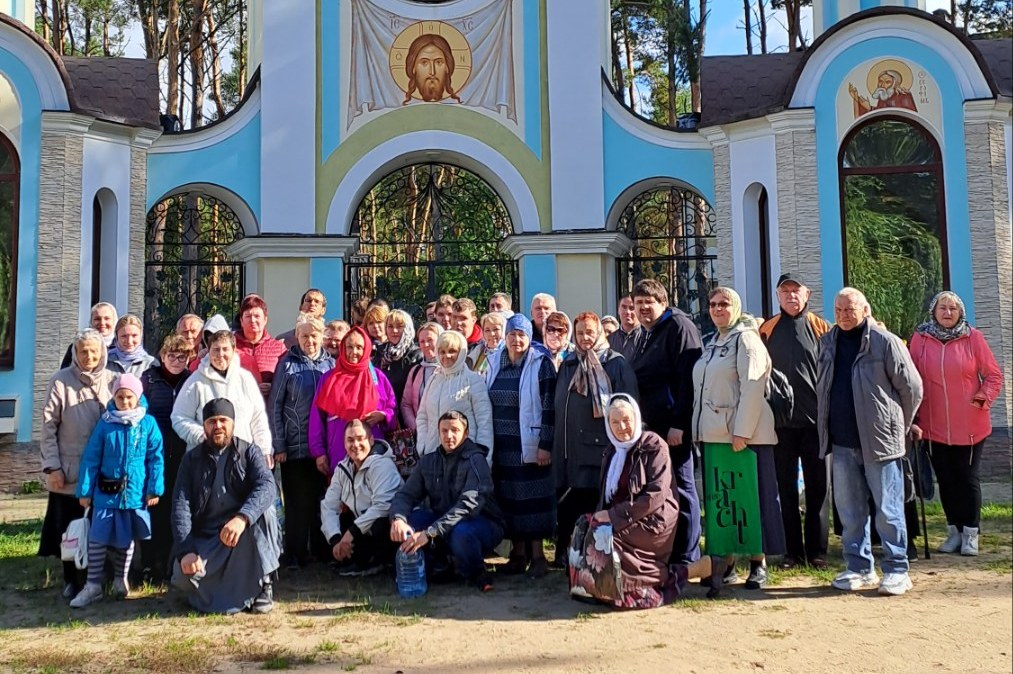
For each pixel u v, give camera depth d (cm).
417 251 1939
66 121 1110
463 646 482
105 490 588
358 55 1291
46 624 538
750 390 580
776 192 1169
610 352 627
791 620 520
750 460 584
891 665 442
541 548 647
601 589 550
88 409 618
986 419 686
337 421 659
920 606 545
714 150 1239
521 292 1276
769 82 1259
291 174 1256
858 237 1148
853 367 586
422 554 603
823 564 644
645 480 559
